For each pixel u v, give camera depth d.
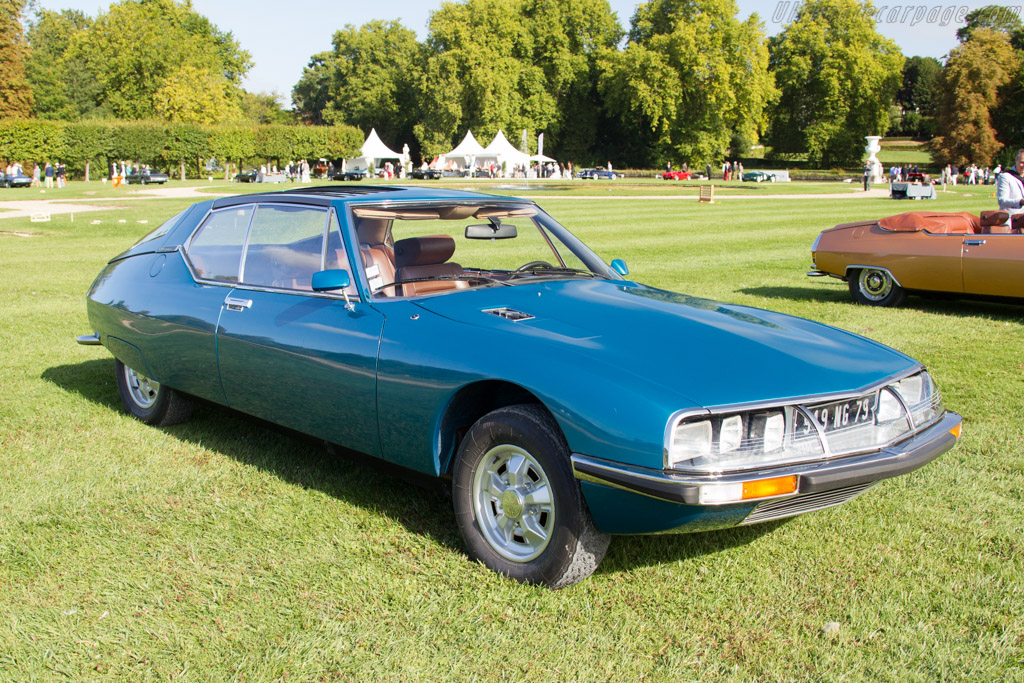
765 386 2.82
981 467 4.27
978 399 5.44
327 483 4.06
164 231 4.93
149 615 2.86
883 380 3.03
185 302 4.36
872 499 3.89
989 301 8.43
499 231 4.23
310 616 2.85
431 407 3.19
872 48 85.00
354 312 3.58
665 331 3.21
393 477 3.91
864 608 2.90
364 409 3.46
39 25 98.94
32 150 60.78
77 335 7.71
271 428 4.11
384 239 3.82
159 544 3.39
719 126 78.00
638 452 2.67
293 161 73.56
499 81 75.81
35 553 3.30
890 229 9.05
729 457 2.70
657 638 2.72
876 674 2.53
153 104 79.94
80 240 18.72
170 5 96.69
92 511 3.72
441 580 3.09
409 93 90.50
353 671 2.54
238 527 3.56
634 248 15.77
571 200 35.97
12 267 13.23
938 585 3.07
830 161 86.50
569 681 2.49
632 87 76.69
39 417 5.11
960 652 2.63
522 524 3.06
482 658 2.60
